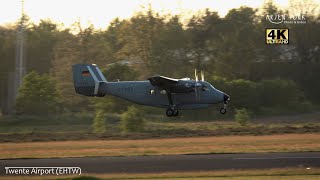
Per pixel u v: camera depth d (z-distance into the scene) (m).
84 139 139.12
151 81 156.62
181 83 156.50
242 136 137.50
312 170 82.88
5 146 125.19
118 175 81.75
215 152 106.81
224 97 157.50
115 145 122.75
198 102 158.12
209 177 77.94
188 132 151.62
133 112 165.00
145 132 156.75
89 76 171.12
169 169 87.88
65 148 119.00
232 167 88.75
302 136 134.38
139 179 77.38
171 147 116.12
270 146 114.19
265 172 81.69
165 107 160.88
